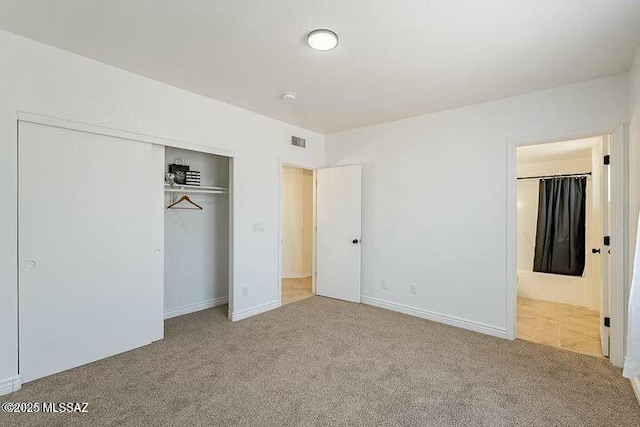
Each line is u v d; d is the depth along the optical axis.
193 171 3.82
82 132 2.50
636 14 1.85
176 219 3.81
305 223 6.30
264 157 3.94
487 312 3.32
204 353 2.78
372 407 2.03
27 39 2.21
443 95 3.17
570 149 4.29
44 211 2.32
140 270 2.89
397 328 3.43
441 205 3.66
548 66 2.53
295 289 5.23
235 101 3.43
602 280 2.87
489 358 2.74
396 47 2.27
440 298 3.65
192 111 3.19
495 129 3.29
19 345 2.22
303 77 2.80
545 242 5.02
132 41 2.24
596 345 3.04
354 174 4.39
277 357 2.72
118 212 2.72
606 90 2.70
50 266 2.36
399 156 4.03
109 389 2.20
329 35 2.11
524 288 5.02
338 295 4.58
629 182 2.55
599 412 2.00
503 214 3.23
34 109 2.25
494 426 1.87
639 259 1.78
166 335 3.18
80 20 1.99
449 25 1.99
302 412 1.98
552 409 2.03
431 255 3.73
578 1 1.74
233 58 2.47
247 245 3.76
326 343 3.02
